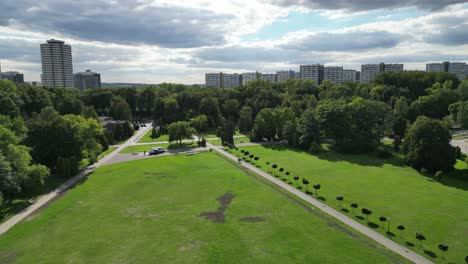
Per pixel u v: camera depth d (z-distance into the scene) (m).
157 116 160.62
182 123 107.12
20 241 39.31
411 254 35.84
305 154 92.19
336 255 35.50
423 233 41.00
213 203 52.12
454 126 125.31
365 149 92.50
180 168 75.38
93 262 34.62
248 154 90.25
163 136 126.88
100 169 74.88
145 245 38.25
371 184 61.84
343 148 93.25
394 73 167.75
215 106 147.25
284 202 51.88
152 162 81.81
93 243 38.81
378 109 97.31
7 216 46.88
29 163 61.44
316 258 34.91
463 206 50.25
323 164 78.88
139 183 63.38
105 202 52.78
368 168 74.69
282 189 58.69
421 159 71.25
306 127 98.25
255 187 60.00
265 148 102.06
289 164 79.06
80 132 74.44
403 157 84.50
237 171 71.94
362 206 50.19
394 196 54.91
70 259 35.28
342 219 45.19
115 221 45.19
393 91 149.00
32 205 51.41
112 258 35.41
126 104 149.88
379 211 48.09
